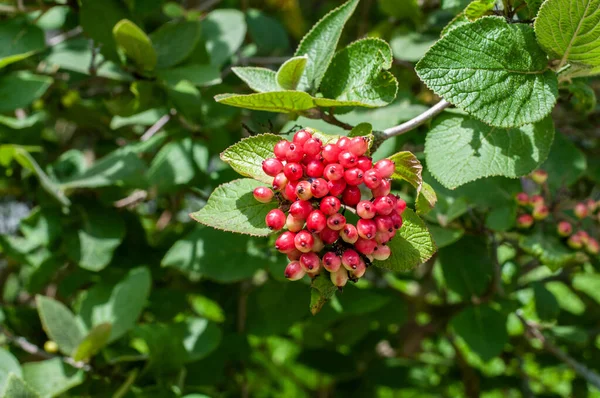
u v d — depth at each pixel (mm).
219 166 770
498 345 653
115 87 771
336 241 470
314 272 468
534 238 615
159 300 759
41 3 668
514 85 493
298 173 463
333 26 528
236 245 649
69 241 680
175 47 648
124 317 638
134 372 612
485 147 523
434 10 688
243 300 751
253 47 826
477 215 639
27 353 693
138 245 761
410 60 654
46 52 703
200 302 1025
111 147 870
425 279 936
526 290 778
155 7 663
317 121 567
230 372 829
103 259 677
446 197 617
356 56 519
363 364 935
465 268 674
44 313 625
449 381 1005
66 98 830
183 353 636
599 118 720
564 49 493
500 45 494
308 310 702
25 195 764
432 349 1070
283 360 1074
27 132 706
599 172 717
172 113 689
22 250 693
